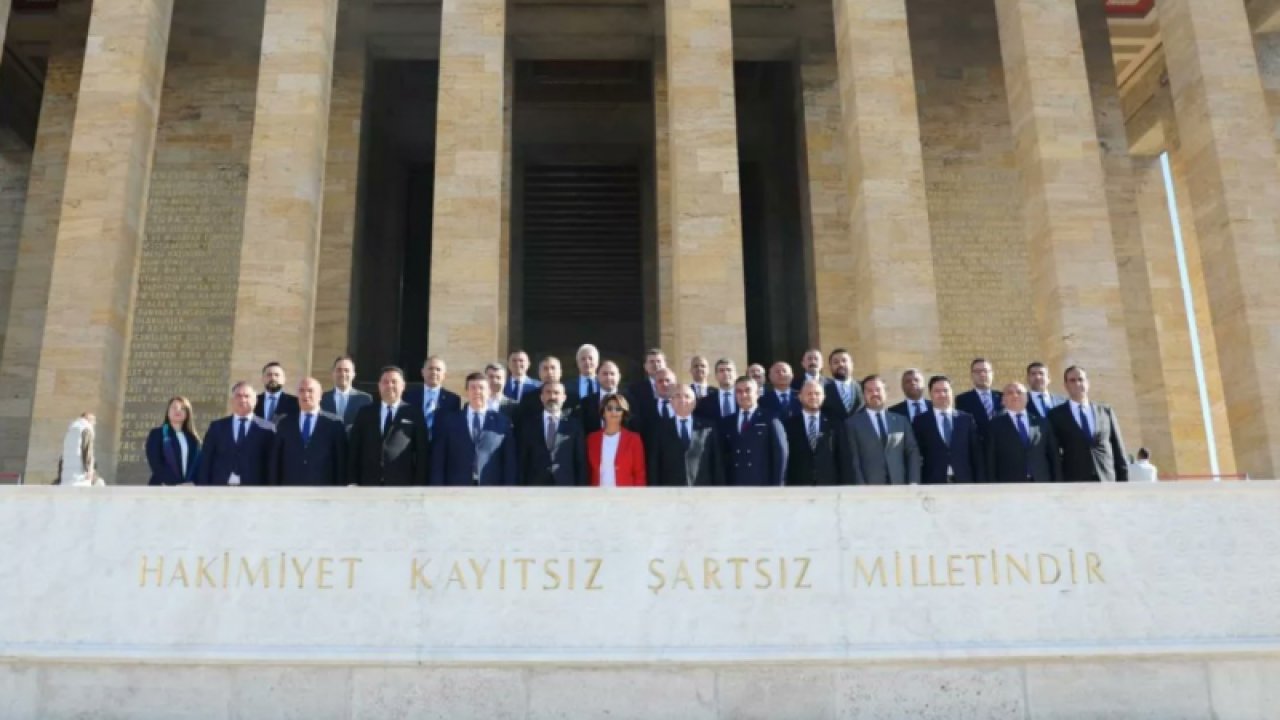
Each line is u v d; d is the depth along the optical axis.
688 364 19.45
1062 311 20.39
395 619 9.47
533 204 35.19
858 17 21.84
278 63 21.03
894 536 9.82
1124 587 9.80
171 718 9.27
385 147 30.47
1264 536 10.00
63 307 19.48
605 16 27.69
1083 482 11.07
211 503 9.72
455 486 10.74
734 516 9.80
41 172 26.91
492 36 21.38
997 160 27.55
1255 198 21.52
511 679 9.39
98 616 9.45
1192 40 22.52
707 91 21.02
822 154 27.09
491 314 19.70
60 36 28.05
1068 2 22.34
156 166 26.12
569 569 9.62
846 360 13.51
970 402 13.17
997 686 9.57
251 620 9.46
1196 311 30.23
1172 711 9.62
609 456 11.41
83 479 13.34
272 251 19.88
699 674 9.46
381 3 27.45
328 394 12.87
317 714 9.29
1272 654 9.72
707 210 20.30
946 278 26.45
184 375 24.47
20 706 9.28
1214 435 29.27
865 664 9.52
